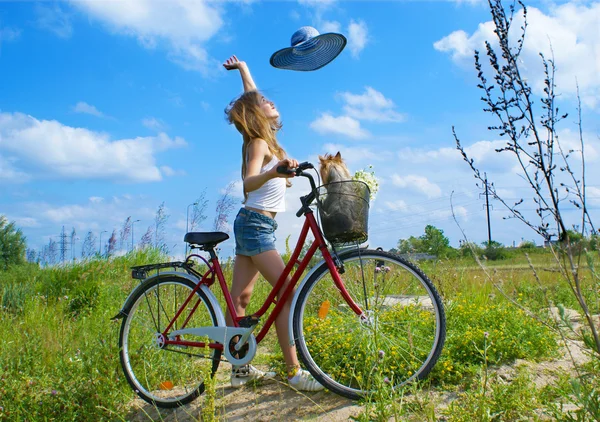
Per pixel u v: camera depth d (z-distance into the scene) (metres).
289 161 3.46
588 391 2.68
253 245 3.83
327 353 3.89
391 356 3.70
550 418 3.00
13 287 8.90
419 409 3.21
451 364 3.75
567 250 2.25
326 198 3.47
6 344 5.41
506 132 2.42
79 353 4.68
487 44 2.47
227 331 3.86
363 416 3.04
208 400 3.05
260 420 3.48
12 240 16.39
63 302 8.20
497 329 4.28
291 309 3.64
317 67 4.58
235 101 3.97
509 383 3.60
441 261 8.49
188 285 4.18
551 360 4.09
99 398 3.91
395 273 4.16
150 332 4.52
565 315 2.38
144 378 4.41
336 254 3.62
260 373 4.03
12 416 3.77
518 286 7.83
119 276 10.77
